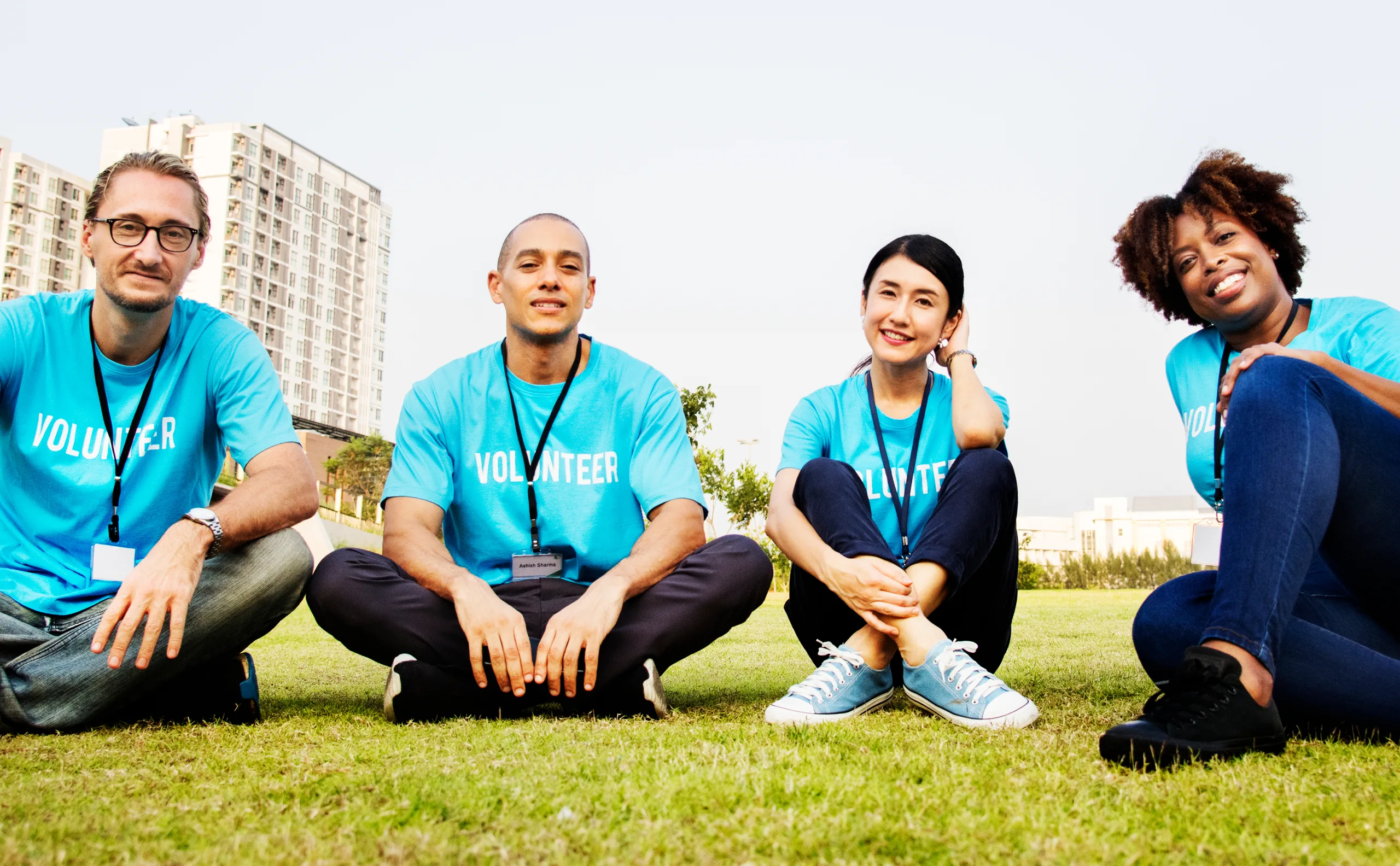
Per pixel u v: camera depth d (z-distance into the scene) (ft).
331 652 12.89
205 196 6.88
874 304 7.75
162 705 6.38
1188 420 7.36
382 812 3.65
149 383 6.89
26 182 261.24
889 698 6.78
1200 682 4.69
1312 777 4.24
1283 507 4.86
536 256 7.49
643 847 3.19
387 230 331.57
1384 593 5.53
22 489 6.68
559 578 7.47
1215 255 6.73
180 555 5.76
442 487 7.69
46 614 6.45
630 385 7.91
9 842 3.20
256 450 6.85
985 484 6.66
